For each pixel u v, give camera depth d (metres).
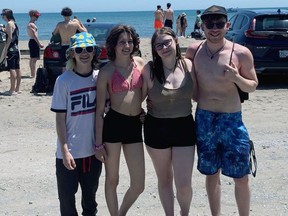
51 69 7.81
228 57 2.99
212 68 3.00
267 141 5.05
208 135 3.05
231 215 3.42
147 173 4.21
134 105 3.05
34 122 5.96
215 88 3.01
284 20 8.02
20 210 3.54
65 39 7.66
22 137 5.31
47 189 3.90
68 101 2.95
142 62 3.12
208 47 3.04
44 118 6.14
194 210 3.50
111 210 3.21
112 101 3.04
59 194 3.05
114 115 3.05
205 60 3.03
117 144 3.06
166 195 3.16
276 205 3.58
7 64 7.75
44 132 5.50
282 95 7.43
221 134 3.03
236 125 3.03
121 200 3.63
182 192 3.02
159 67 3.00
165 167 3.10
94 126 3.03
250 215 3.42
